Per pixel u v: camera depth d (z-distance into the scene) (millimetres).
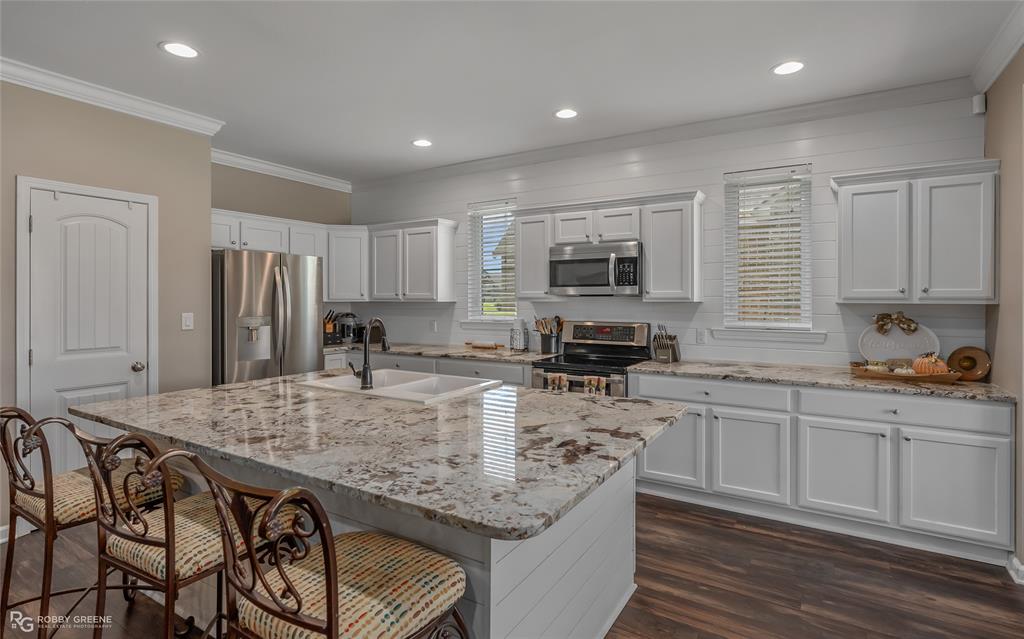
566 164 4500
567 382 3807
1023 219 2432
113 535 1620
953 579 2500
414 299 5031
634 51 2766
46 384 3016
